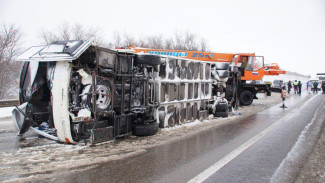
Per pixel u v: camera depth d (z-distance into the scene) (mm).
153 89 8016
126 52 7004
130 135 7590
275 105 16828
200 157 5562
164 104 8391
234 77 13617
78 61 5988
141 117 7801
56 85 5934
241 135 7770
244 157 5598
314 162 5285
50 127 6934
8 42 18719
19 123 7145
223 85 12477
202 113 10406
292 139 7262
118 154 5680
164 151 5992
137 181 4215
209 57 17172
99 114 6285
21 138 7051
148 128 7410
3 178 4246
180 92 9086
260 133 8047
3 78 19266
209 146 6477
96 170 4684
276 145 6609
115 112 6859
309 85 31156
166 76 8234
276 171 4766
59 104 5910
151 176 4441
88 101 6062
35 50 6598
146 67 7664
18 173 4477
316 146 6508
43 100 7488
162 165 5020
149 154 5738
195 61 9797
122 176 4418
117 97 6852
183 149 6188
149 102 8031
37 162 5066
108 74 6527
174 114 8953
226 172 4691
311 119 10750
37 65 6832
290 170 4824
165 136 7527
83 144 6332
